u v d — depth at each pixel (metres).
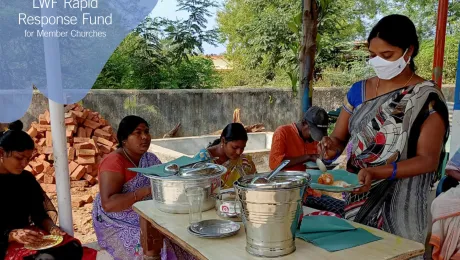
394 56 1.83
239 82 13.22
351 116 2.08
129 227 2.46
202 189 1.81
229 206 1.80
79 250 2.53
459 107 2.70
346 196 2.07
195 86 11.05
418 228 1.84
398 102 1.87
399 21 1.82
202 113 9.02
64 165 2.55
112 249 2.55
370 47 1.90
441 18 2.89
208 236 1.57
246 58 13.04
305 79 2.94
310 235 1.56
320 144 2.16
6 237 2.35
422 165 1.77
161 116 8.62
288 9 12.21
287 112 9.88
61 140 2.52
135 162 2.60
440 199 2.50
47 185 5.64
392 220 1.89
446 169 2.69
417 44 1.87
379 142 1.92
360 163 1.99
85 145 5.97
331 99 9.99
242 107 9.44
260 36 12.04
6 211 2.47
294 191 1.34
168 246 2.23
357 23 12.23
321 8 2.85
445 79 10.02
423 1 11.41
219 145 2.74
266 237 1.37
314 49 2.85
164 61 10.55
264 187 1.31
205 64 11.68
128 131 2.50
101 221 2.55
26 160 2.51
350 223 1.71
